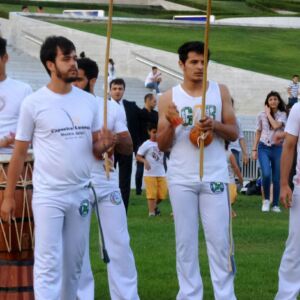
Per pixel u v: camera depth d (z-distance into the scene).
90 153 12.16
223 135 13.05
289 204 13.28
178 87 13.25
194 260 13.22
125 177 19.48
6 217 12.31
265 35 68.69
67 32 60.28
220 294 13.02
